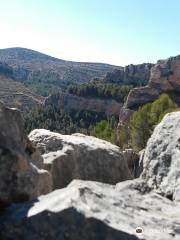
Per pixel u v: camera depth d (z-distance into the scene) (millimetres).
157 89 154125
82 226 6715
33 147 10031
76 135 16562
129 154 24781
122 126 88562
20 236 6867
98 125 90625
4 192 7602
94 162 13938
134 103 154875
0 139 7973
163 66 155500
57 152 13406
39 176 8508
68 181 12875
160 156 13508
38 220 6867
